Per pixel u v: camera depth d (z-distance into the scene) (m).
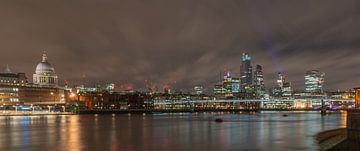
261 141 107.50
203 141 108.38
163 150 89.94
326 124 191.00
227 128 163.25
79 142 105.81
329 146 88.31
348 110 75.00
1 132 139.12
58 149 92.06
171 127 170.75
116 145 99.00
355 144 73.38
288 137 118.56
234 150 89.38
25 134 130.62
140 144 101.25
